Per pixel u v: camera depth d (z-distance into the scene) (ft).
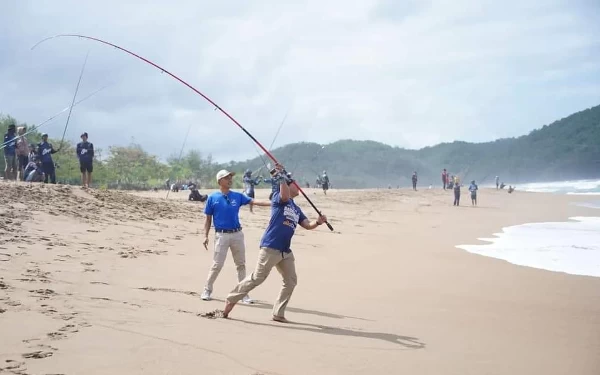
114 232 43.73
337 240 56.24
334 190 166.81
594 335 21.58
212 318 21.45
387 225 78.84
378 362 16.92
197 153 295.89
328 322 22.41
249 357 16.31
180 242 44.34
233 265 36.52
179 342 17.21
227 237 25.64
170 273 31.78
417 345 19.29
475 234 69.21
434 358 17.70
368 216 93.25
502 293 30.81
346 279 34.12
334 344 18.75
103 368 14.28
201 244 44.50
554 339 20.93
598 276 37.24
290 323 21.79
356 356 17.42
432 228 76.79
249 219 66.54
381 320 23.34
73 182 205.87
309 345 18.37
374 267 39.60
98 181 243.19
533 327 22.91
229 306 21.89
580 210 121.29
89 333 17.31
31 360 14.46
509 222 90.12
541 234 70.03
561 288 32.60
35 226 40.11
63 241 36.99
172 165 273.33
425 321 23.49
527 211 117.70
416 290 31.09
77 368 14.14
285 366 15.74
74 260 31.81
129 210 54.95
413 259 44.60
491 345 19.79
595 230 75.72
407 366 16.67
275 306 22.09
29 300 20.93
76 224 43.68
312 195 131.34
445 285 33.04
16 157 61.93
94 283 26.37
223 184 25.95
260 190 139.44
